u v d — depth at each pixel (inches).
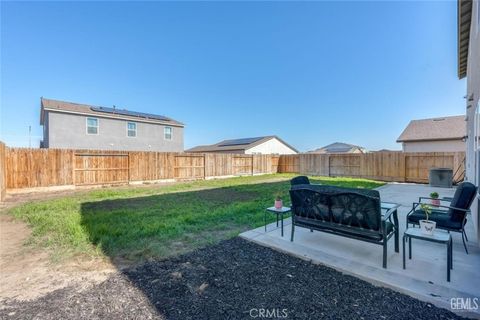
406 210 213.2
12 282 95.9
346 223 111.0
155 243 138.1
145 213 208.8
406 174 470.0
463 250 119.0
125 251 126.8
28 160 346.3
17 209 228.5
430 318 71.0
